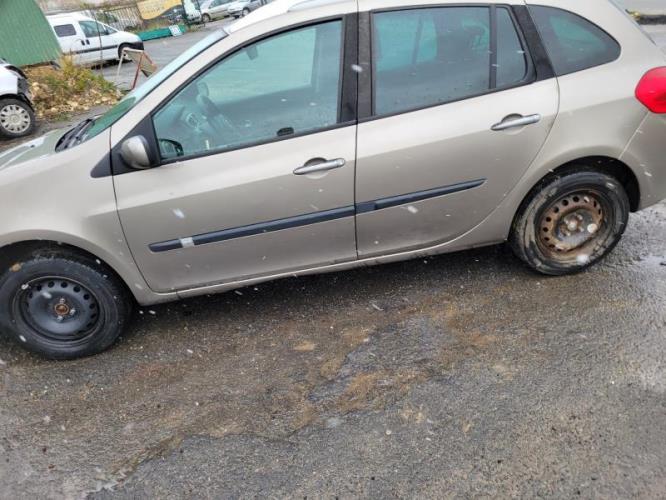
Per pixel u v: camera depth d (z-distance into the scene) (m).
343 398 2.48
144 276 2.82
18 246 2.73
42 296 2.81
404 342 2.80
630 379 2.39
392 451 2.18
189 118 2.67
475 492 1.97
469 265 3.42
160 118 2.63
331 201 2.73
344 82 2.67
